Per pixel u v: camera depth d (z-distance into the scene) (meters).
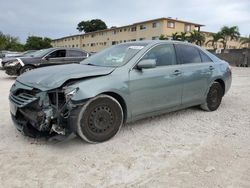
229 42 48.62
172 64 4.69
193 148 3.66
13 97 3.84
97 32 54.69
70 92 3.36
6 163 3.14
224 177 2.88
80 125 3.48
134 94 4.00
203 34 42.66
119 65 4.09
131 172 2.98
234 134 4.24
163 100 4.46
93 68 3.99
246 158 3.35
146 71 4.18
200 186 2.70
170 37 40.72
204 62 5.41
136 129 4.40
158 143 3.81
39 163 3.16
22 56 11.69
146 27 42.97
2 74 13.99
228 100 7.05
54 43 73.56
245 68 25.81
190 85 4.93
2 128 4.38
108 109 3.75
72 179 2.82
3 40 53.75
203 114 5.43
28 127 3.70
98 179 2.83
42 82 3.52
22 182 2.74
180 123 4.79
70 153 3.44
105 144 3.73
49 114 3.36
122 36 48.34
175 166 3.12
